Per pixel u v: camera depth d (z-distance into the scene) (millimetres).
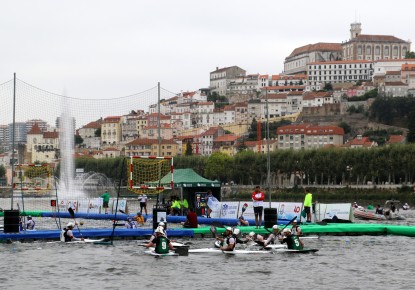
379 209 109125
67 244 63625
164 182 94562
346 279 46844
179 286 44531
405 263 53344
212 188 96375
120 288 43969
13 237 65000
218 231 68688
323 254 57750
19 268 51062
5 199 197500
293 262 53531
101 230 67750
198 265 51906
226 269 50250
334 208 81812
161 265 51938
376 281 46219
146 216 87625
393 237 70562
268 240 59562
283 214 82188
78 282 45906
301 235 64938
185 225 71375
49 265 52250
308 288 44031
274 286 44562
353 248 61688
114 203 100812
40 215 102812
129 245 63188
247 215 83375
